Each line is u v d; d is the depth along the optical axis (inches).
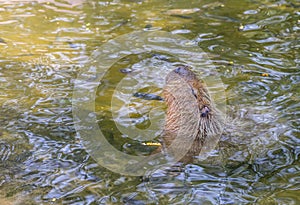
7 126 283.3
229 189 226.4
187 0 501.4
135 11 475.2
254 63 363.3
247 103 305.0
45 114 297.0
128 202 218.4
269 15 457.4
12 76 345.7
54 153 258.4
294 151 255.4
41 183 233.9
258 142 260.8
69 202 219.5
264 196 221.5
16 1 497.7
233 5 486.6
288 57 372.5
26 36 416.2
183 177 235.1
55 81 339.9
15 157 254.8
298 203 216.1
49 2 495.8
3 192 227.6
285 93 318.0
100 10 477.1
